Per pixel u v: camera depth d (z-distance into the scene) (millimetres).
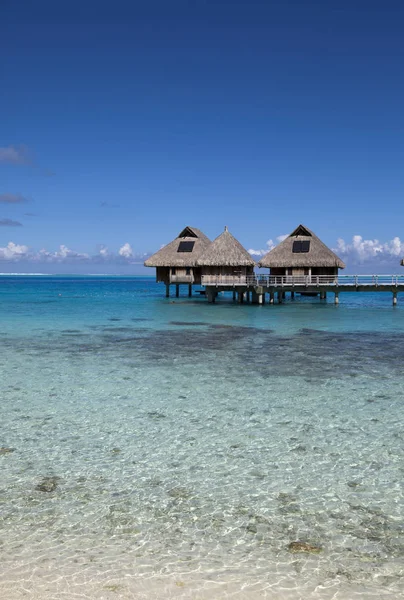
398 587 4531
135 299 51094
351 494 6473
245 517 5859
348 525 5676
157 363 15641
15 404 10820
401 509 6070
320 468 7328
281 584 4566
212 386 12570
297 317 30688
